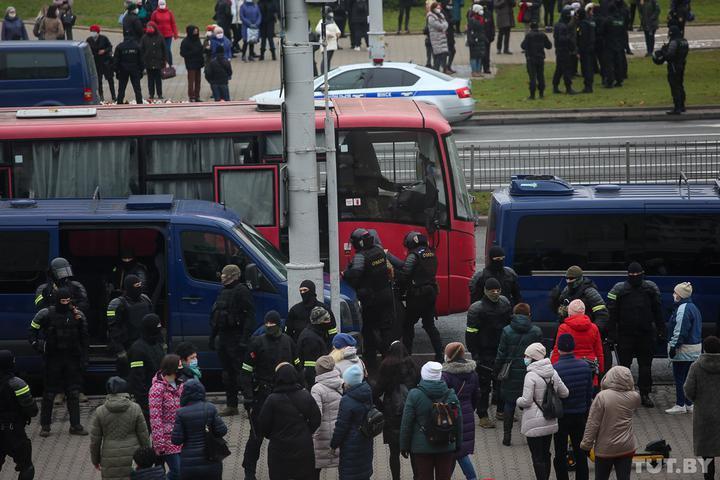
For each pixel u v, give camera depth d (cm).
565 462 4631
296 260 5559
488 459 5034
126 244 6325
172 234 5878
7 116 7131
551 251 6159
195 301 5894
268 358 4769
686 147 9481
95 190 6544
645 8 15312
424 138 6881
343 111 7000
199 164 6900
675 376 5503
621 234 6138
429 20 14025
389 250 6912
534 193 6250
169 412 4497
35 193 6900
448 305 6969
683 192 6309
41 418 5288
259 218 6931
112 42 16100
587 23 13525
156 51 12338
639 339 5559
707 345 4584
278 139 6888
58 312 5194
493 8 15700
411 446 4284
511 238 6169
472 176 9638
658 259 6138
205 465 4253
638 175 9569
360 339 6056
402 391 4538
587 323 5047
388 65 11644
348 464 4291
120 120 6938
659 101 13188
